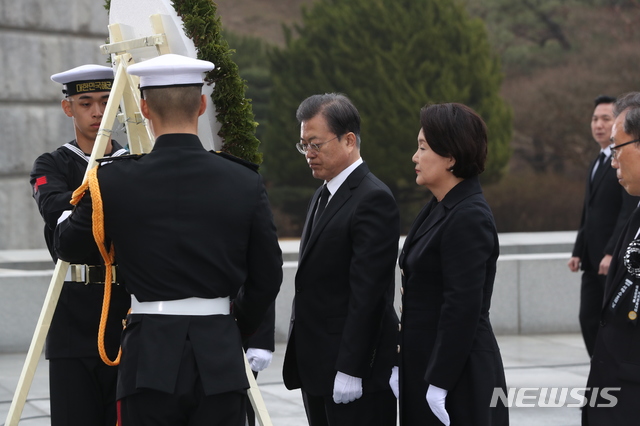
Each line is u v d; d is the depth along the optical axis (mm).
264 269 9984
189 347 9391
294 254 29156
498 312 28047
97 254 12016
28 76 36438
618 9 82562
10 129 36062
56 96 37375
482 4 89000
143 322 9477
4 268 27594
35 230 37125
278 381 21953
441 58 62469
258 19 109438
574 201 78375
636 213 11055
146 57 11422
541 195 78500
